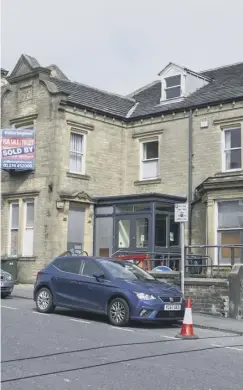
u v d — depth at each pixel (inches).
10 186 895.7
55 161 833.5
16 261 855.7
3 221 898.1
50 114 851.4
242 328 480.7
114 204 853.8
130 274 501.7
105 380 270.1
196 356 340.8
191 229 832.9
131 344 373.1
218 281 571.2
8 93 924.6
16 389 247.9
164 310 461.1
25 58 903.1
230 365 317.7
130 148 941.2
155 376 281.9
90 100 912.9
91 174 885.8
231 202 744.3
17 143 858.1
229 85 868.0
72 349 344.8
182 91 900.6
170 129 890.7
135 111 962.1
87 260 516.4
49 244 819.4
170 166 882.1
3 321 451.5
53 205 825.5
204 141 845.2
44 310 528.4
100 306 480.7
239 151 808.9
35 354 325.7
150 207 805.2
